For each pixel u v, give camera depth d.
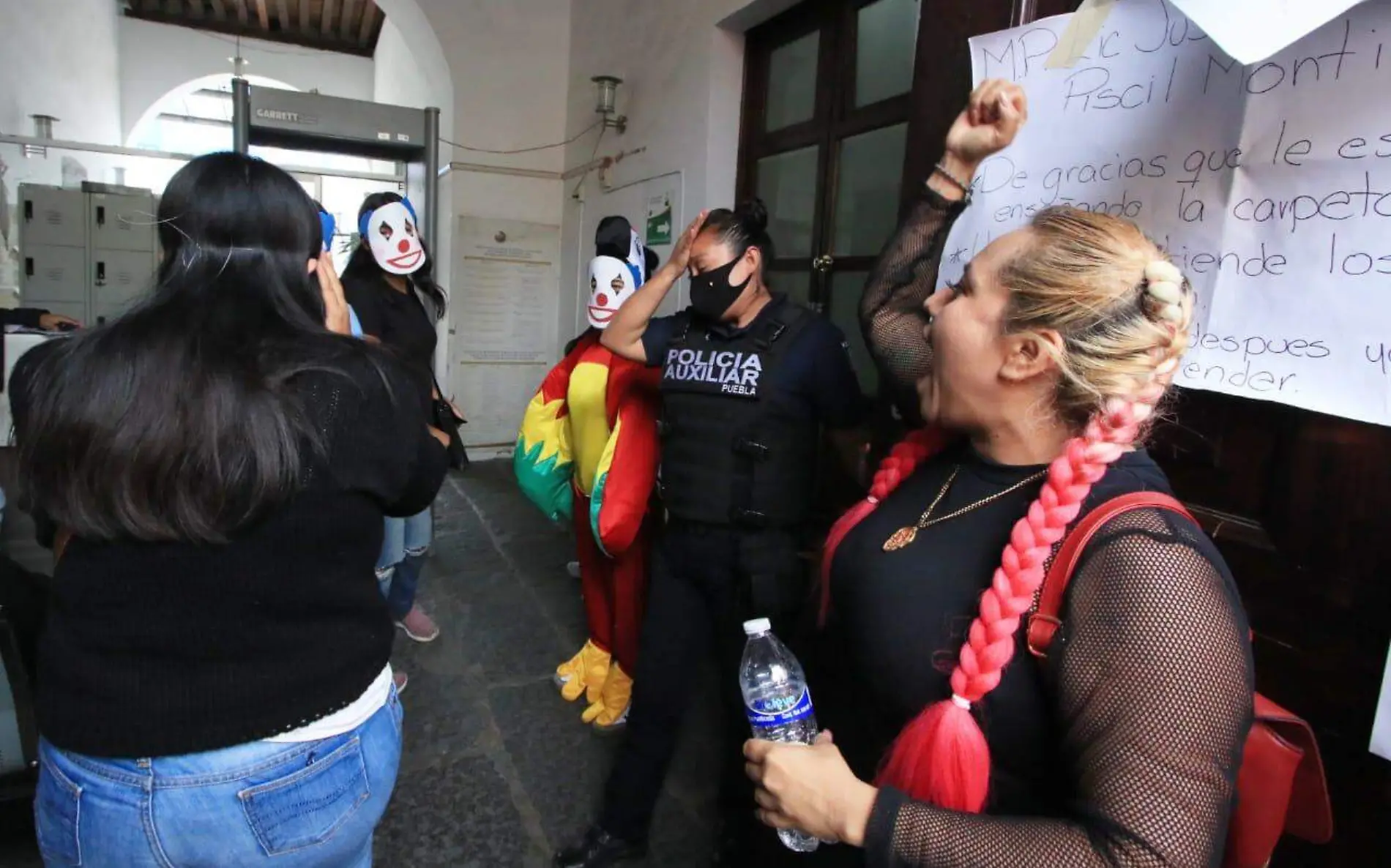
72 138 6.23
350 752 0.96
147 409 0.79
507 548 3.94
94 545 0.85
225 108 11.45
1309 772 0.79
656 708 1.83
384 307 2.65
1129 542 0.67
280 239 0.94
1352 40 0.87
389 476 0.97
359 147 4.91
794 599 1.74
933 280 1.18
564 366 2.61
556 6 5.26
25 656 1.58
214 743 0.85
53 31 5.77
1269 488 1.09
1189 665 0.63
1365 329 0.87
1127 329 0.70
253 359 0.86
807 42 3.12
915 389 1.16
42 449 0.82
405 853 1.89
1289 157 0.93
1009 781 0.77
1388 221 0.85
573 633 3.04
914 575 0.83
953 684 0.73
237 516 0.82
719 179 3.53
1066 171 1.18
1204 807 0.61
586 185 5.02
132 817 0.85
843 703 1.01
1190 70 1.03
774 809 0.79
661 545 1.90
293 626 0.89
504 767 2.22
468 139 5.19
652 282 1.85
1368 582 0.97
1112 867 0.61
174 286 0.91
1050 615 0.71
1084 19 1.15
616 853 1.84
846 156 2.91
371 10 8.05
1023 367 0.76
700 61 3.55
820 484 2.67
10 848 1.76
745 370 1.74
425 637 2.94
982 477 0.85
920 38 1.60
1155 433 1.23
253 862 0.90
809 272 3.09
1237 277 0.99
